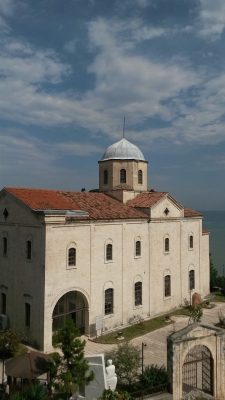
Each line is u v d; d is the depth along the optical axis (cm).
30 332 3362
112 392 2148
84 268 3556
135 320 4038
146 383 2409
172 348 2300
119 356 2628
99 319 3638
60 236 3356
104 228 3762
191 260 4866
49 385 2222
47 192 3884
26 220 3438
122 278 3931
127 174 4644
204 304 4778
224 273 7888
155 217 4312
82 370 2091
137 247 4138
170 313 4381
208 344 2405
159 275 4369
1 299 3747
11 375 2322
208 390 2430
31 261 3388
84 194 4256
